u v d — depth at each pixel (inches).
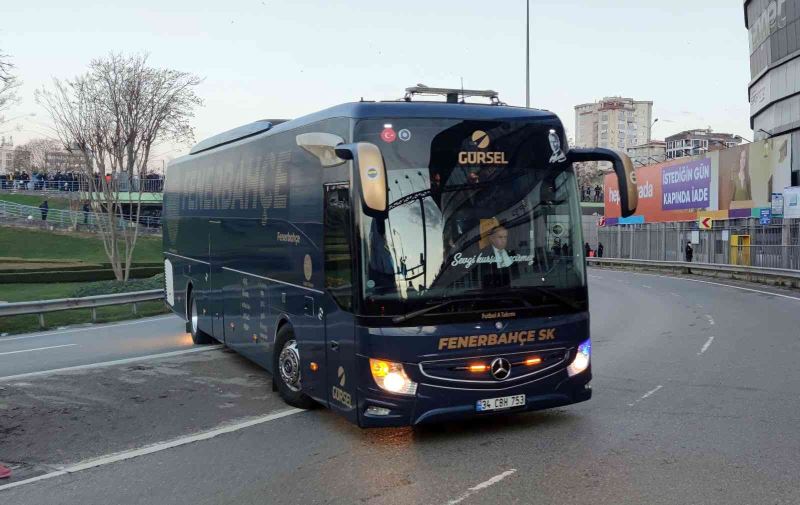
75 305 738.8
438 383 253.1
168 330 656.4
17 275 1217.4
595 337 547.2
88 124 1052.5
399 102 271.6
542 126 275.6
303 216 308.8
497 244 263.3
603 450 253.9
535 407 266.8
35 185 2310.5
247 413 329.1
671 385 363.3
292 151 325.7
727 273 1289.4
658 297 914.1
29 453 277.0
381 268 252.8
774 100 1758.1
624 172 268.7
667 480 221.1
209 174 477.7
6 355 540.1
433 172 260.7
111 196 1071.6
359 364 255.3
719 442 260.4
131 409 342.0
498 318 260.2
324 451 265.7
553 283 269.9
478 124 267.0
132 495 227.6
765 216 1247.5
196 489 230.5
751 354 453.7
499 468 237.8
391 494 217.6
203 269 493.4
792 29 1656.0
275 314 348.8
